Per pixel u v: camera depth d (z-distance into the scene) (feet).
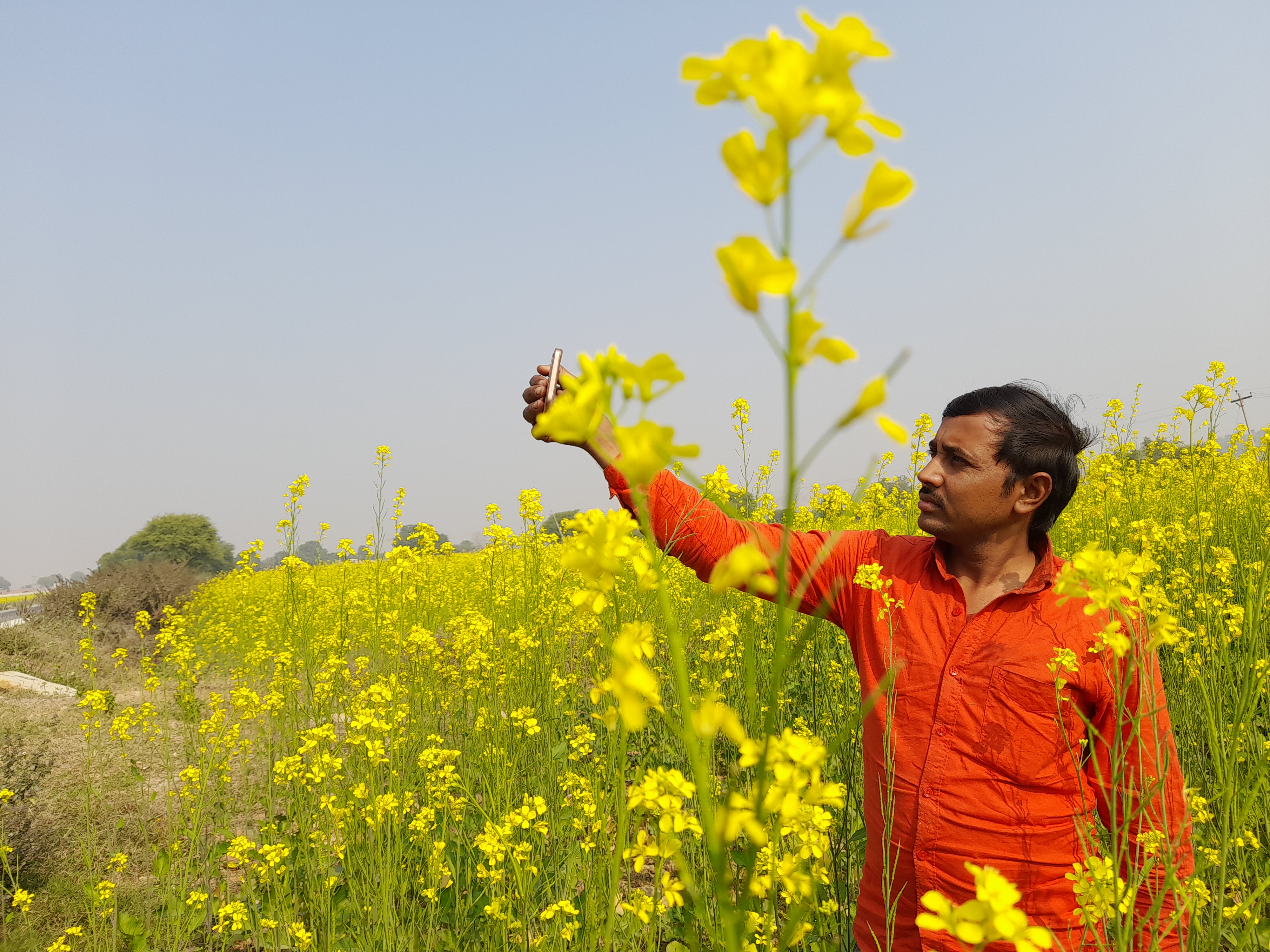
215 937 11.11
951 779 5.45
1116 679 4.75
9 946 10.64
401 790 11.35
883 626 6.01
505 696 15.39
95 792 15.48
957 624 5.72
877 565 6.12
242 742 14.87
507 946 8.48
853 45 1.29
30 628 37.27
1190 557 14.73
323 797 10.92
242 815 14.92
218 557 175.94
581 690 16.03
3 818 13.55
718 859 1.71
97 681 28.53
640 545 1.83
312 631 21.93
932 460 6.01
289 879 10.89
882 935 5.74
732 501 17.17
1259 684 6.74
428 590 25.04
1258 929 5.89
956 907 2.17
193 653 19.07
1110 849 5.54
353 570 27.66
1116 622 4.61
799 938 2.43
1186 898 4.58
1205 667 9.58
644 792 2.98
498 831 8.66
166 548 166.30
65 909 11.89
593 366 1.61
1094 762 4.96
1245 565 12.57
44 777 15.88
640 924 7.61
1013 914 2.11
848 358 1.36
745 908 1.73
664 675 11.77
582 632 16.58
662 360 1.60
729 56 1.30
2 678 26.08
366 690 13.25
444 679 16.08
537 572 19.43
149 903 11.55
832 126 1.28
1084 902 4.90
